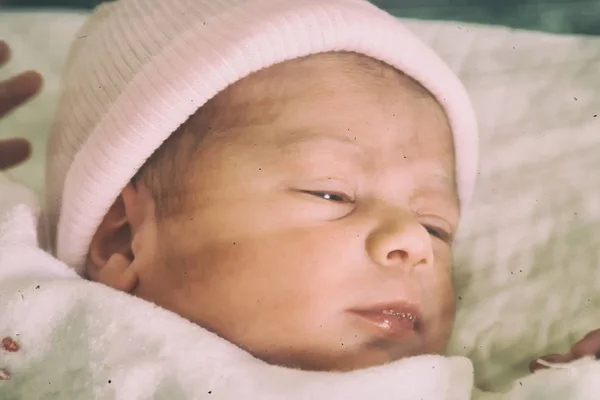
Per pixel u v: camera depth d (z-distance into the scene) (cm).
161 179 78
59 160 90
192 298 74
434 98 88
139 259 78
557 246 90
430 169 83
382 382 67
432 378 69
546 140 99
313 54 80
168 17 83
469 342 83
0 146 100
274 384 64
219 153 75
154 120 77
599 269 85
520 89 104
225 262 73
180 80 77
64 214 84
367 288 72
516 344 82
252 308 72
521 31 111
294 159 75
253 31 77
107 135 79
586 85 104
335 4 82
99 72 86
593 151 96
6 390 68
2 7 117
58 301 69
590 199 92
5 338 68
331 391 64
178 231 75
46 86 105
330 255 72
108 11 96
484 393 75
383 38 81
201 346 66
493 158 98
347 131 77
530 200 94
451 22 112
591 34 116
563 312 83
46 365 67
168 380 64
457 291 87
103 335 67
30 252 74
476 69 107
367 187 77
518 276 88
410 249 72
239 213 73
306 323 71
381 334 72
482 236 92
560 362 74
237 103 77
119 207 81
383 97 81
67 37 109
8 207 80
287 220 73
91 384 64
